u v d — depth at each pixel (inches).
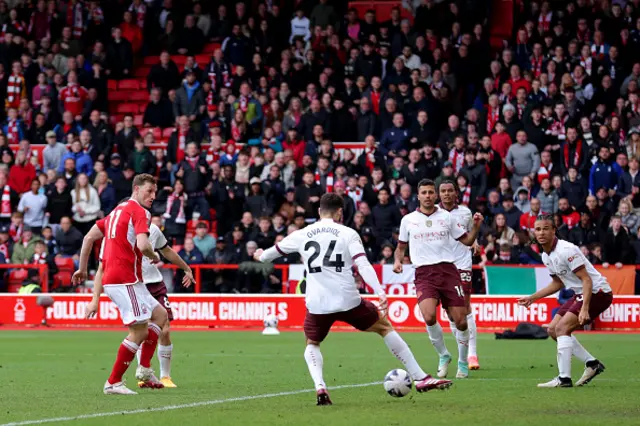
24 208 1656.0
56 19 2085.4
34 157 1772.9
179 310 1523.1
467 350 779.4
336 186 1576.0
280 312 1494.8
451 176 1563.7
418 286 768.9
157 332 699.4
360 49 1923.0
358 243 576.4
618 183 1589.6
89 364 937.5
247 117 1831.9
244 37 1971.0
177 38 2102.6
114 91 2084.2
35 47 2023.9
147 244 639.8
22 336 1355.8
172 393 667.4
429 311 757.3
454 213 839.1
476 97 1820.9
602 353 1047.6
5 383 753.6
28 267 1569.9
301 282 1514.5
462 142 1624.0
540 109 1696.6
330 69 1855.3
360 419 514.6
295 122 1798.7
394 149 1701.5
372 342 1235.2
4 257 1601.9
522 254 1483.8
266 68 1957.4
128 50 2044.8
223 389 695.1
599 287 693.9
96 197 1663.4
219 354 1044.5
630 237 1494.8
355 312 580.4
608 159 1593.3
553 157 1674.5
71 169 1707.7
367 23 1961.1
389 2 2186.3
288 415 534.0
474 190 1577.3
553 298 1424.7
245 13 2079.2
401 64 1815.9
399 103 1771.7
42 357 1021.2
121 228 654.5
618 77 1797.5
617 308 1427.2
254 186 1638.8
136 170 1747.0
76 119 1884.8
